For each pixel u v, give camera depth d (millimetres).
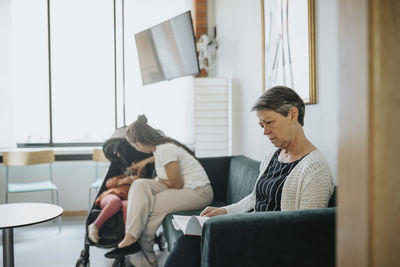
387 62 849
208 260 1380
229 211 1974
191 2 5125
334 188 1729
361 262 871
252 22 3500
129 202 2699
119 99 5277
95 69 5234
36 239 3811
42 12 5059
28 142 5090
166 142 3002
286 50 2676
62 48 5141
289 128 1730
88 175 4949
